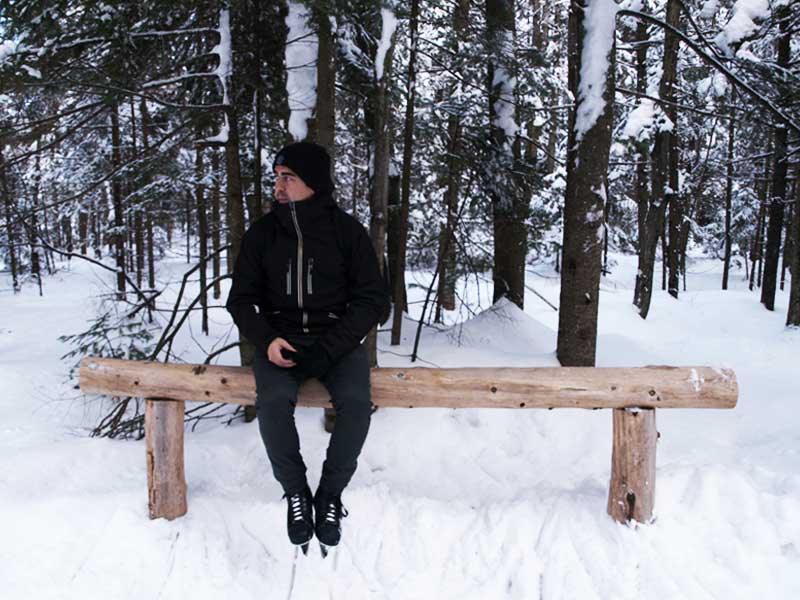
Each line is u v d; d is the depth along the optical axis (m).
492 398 2.91
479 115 6.51
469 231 7.37
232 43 5.01
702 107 11.56
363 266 2.61
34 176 13.38
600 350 7.12
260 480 3.62
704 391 2.81
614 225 19.20
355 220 2.69
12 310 16.12
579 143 4.80
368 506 3.16
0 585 2.62
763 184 22.72
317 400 2.85
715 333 13.36
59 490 3.26
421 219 7.74
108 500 3.07
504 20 6.66
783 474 3.20
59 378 8.00
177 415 3.01
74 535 2.87
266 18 4.94
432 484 3.61
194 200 11.82
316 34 4.39
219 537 2.97
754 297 18.83
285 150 2.61
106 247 24.31
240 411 5.14
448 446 4.06
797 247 13.36
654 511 2.89
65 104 6.54
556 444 4.08
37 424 6.21
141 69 5.04
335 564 2.89
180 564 2.81
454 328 6.84
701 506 2.90
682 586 2.54
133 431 5.08
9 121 5.20
